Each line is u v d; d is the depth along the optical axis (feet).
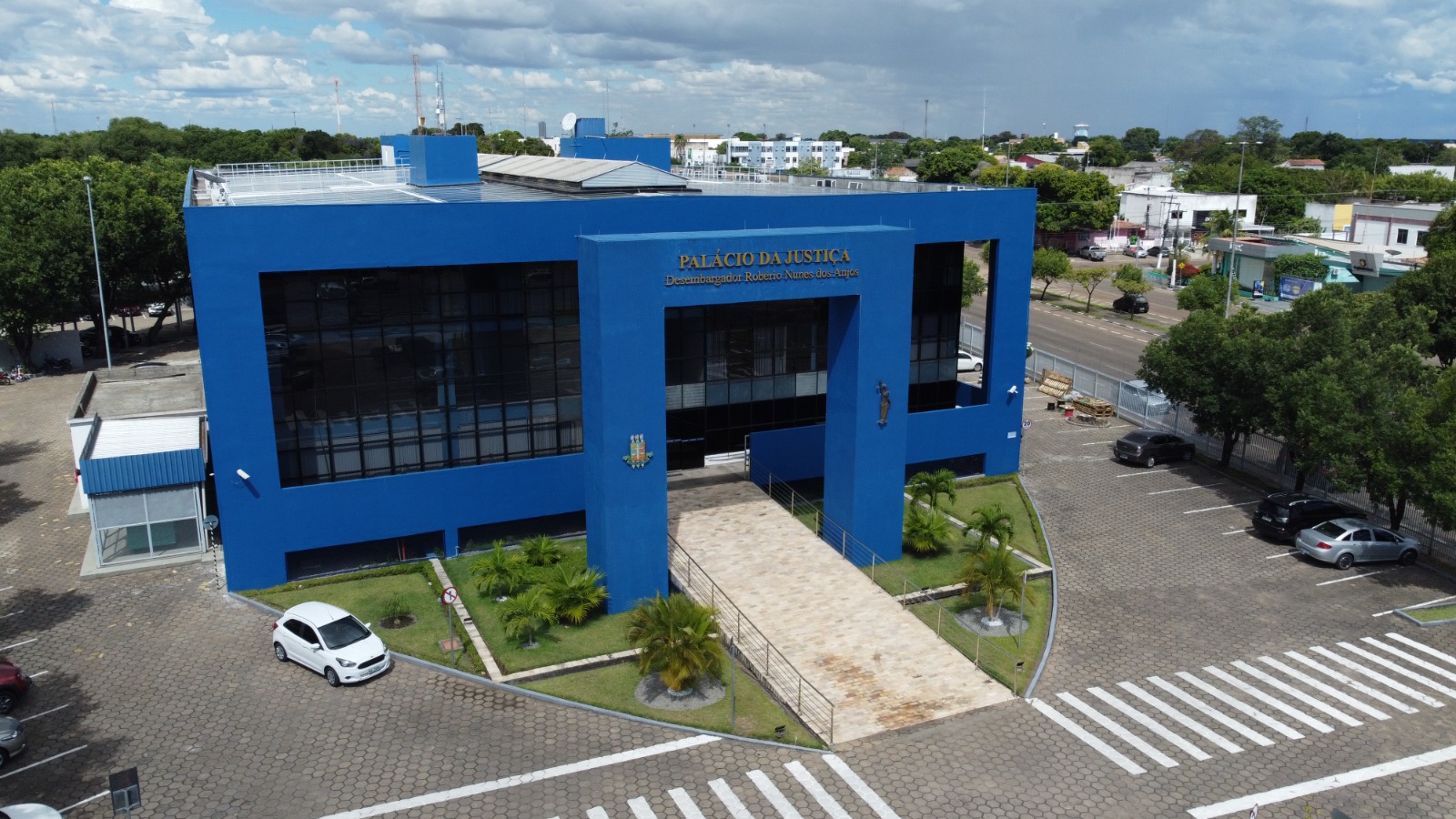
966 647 97.50
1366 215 358.23
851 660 93.56
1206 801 75.00
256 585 109.81
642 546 104.47
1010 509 135.95
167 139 477.77
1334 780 77.71
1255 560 120.06
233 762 78.64
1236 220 270.67
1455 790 76.43
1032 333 270.67
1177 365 148.05
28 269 202.69
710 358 135.03
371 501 113.09
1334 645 99.50
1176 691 90.89
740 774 77.87
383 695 88.74
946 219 134.51
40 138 476.54
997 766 79.25
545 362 121.08
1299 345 132.77
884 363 112.57
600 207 113.80
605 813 73.10
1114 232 434.30
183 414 135.23
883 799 75.05
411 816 72.33
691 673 86.07
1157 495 142.20
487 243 109.50
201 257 99.66
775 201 122.31
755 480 135.74
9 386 206.08
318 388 111.24
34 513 134.21
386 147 215.51
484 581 106.93
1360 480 117.39
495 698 88.48
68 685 90.17
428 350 115.14
